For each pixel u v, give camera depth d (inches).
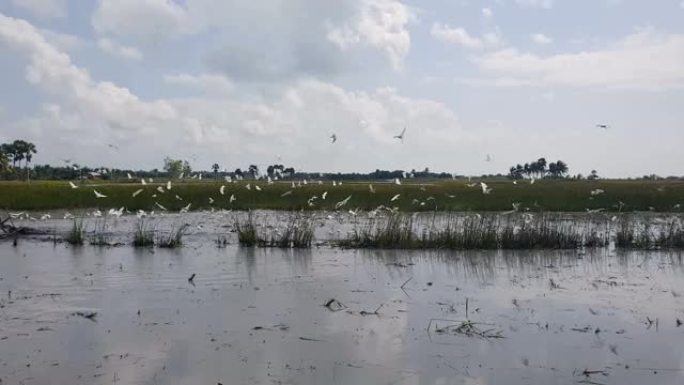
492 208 1950.1
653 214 1819.6
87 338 504.1
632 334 533.6
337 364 446.3
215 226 1471.5
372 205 1957.4
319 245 1130.7
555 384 415.8
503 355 472.7
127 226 1465.3
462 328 543.8
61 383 405.7
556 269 882.8
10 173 3769.7
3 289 696.4
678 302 659.4
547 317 589.9
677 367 450.3
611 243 1191.6
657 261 969.5
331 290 707.4
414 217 1638.8
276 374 424.8
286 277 790.5
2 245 1114.1
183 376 419.5
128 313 586.6
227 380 412.8
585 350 487.5
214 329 533.0
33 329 529.7
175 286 722.2
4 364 440.8
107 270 832.9
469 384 412.8
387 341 503.8
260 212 1856.5
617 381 422.9
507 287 738.8
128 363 444.8
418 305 634.2
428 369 438.9
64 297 655.1
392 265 904.3
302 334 520.1
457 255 1024.2
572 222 1491.1
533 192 2151.8
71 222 1558.8
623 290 724.7
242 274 810.8
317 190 2183.8
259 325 547.2
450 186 2354.8
